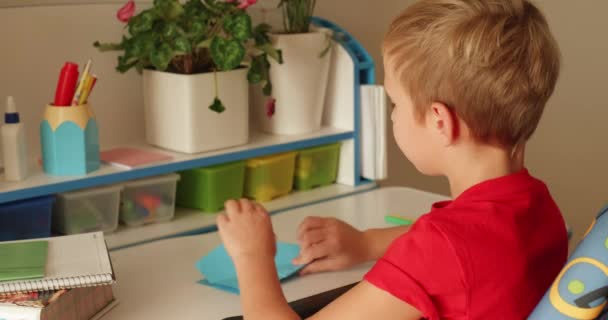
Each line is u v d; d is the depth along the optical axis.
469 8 0.90
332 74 1.95
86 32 1.71
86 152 1.51
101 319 1.13
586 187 2.60
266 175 1.82
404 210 1.66
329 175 1.97
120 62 1.66
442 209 0.91
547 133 2.62
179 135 1.67
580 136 2.58
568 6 2.53
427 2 0.93
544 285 0.94
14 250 1.15
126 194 1.63
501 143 0.93
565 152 2.61
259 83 1.83
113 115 1.79
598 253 0.86
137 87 1.82
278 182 1.86
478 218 0.88
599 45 2.50
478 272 0.85
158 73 1.68
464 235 0.86
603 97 2.53
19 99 1.63
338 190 1.93
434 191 2.56
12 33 1.60
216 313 1.15
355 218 1.60
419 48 0.91
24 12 1.61
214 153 1.68
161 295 1.21
